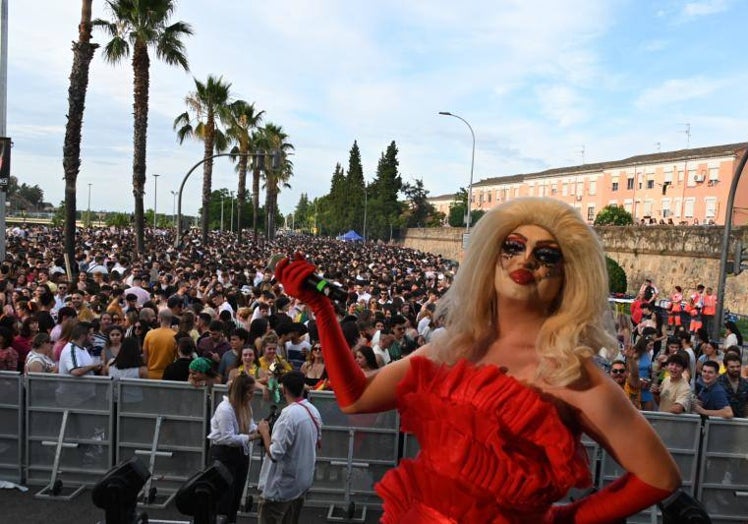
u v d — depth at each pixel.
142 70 25.59
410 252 57.41
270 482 4.99
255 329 8.77
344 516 6.37
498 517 1.39
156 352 7.91
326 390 6.55
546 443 1.36
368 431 6.41
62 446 6.54
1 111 15.44
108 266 22.03
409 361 1.73
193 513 3.11
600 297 1.49
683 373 6.96
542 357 1.46
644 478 1.40
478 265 1.59
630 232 34.16
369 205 93.62
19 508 6.11
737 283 26.73
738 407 7.05
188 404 6.52
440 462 1.43
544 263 1.50
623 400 1.43
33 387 6.57
